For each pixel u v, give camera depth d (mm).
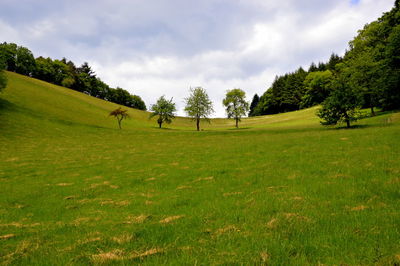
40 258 5371
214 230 6301
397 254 4266
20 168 21469
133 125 84062
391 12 51969
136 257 5023
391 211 6402
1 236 7082
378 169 11266
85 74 164375
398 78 42781
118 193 12547
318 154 17297
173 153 26938
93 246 5785
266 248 4883
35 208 10555
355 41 61594
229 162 18375
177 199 10141
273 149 22297
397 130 23797
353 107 35375
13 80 85500
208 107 79750
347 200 7723
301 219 6453
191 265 4516
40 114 60438
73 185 14930
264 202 8391
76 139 44062
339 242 4961
